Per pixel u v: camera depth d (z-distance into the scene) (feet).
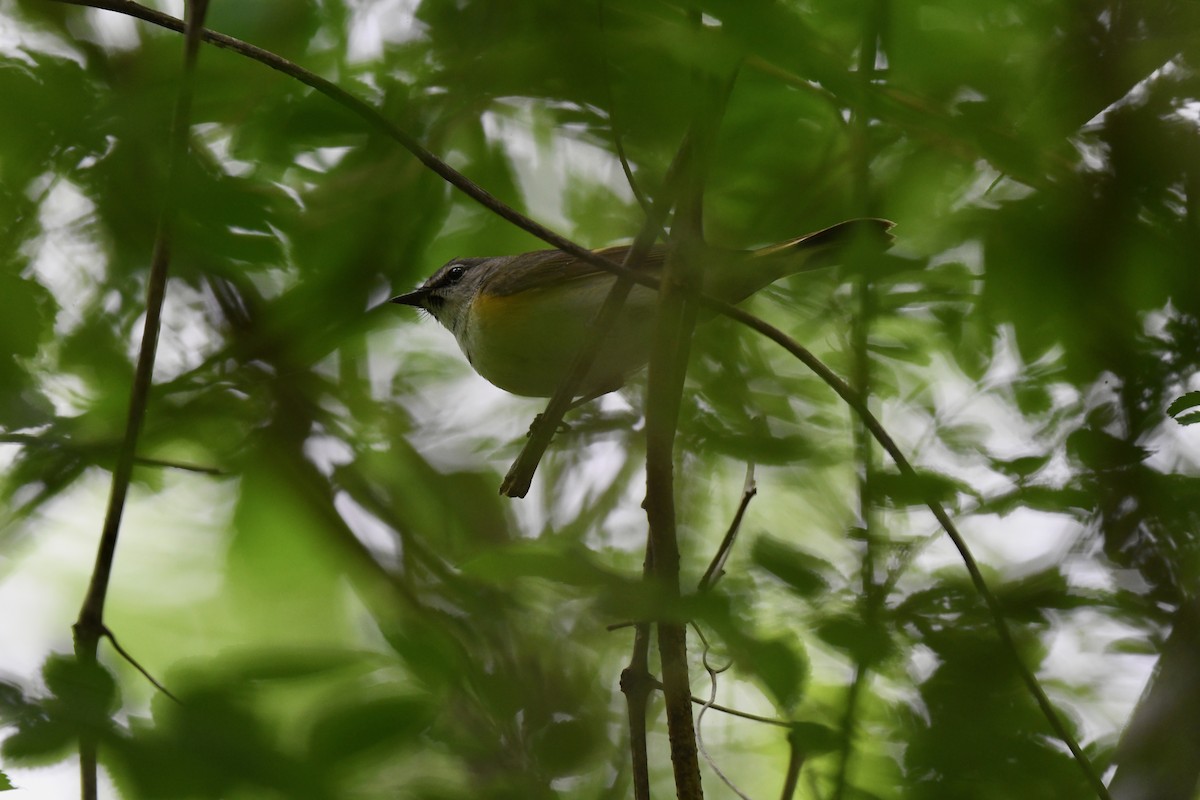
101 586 18.84
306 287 30.07
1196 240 25.63
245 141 24.27
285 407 34.24
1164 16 25.07
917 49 23.30
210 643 34.19
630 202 33.50
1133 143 26.58
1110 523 23.66
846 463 25.38
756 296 30.58
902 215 27.40
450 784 18.26
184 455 33.47
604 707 25.71
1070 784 19.80
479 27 25.50
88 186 25.18
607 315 21.36
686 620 15.11
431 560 34.30
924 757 19.60
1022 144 21.17
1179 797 22.00
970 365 27.07
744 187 27.37
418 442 36.94
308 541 34.14
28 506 27.37
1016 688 20.44
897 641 19.63
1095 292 25.76
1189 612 23.26
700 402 26.35
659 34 19.17
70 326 27.91
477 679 20.31
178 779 12.00
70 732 12.10
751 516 30.96
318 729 13.94
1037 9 24.61
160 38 27.04
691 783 18.26
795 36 17.98
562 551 16.17
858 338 25.72
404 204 28.84
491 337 30.42
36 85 24.43
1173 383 25.31
